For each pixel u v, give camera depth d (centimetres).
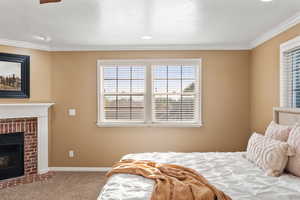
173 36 416
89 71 492
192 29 375
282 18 326
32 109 457
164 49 486
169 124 484
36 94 474
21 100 456
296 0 268
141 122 490
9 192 379
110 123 488
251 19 330
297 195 185
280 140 271
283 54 351
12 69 446
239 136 482
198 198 177
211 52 483
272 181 219
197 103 489
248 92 481
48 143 490
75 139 493
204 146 485
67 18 323
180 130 487
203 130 485
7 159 448
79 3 272
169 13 305
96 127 493
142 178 228
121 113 496
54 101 492
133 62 490
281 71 354
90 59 492
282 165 238
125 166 258
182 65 491
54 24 349
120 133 491
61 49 491
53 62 493
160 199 178
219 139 484
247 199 179
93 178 445
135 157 317
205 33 397
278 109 327
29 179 429
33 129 466
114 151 491
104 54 492
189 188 191
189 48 484
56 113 492
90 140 493
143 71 494
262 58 424
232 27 366
